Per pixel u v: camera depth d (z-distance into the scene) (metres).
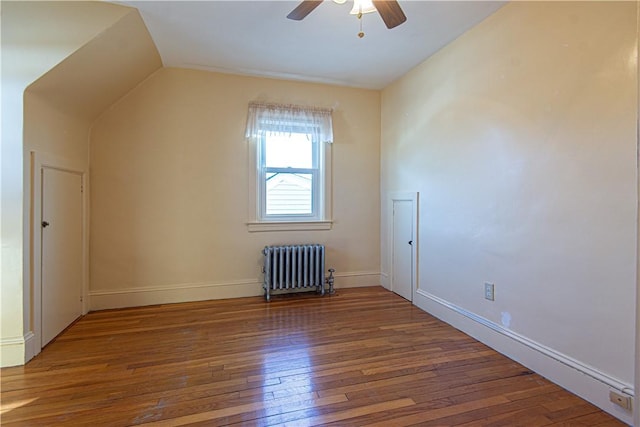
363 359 2.17
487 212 2.39
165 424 1.53
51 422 1.54
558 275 1.87
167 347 2.34
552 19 1.89
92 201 3.09
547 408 1.66
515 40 2.14
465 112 2.60
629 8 1.52
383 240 4.00
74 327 2.70
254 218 3.59
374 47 2.87
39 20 2.13
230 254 3.53
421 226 3.21
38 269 2.25
